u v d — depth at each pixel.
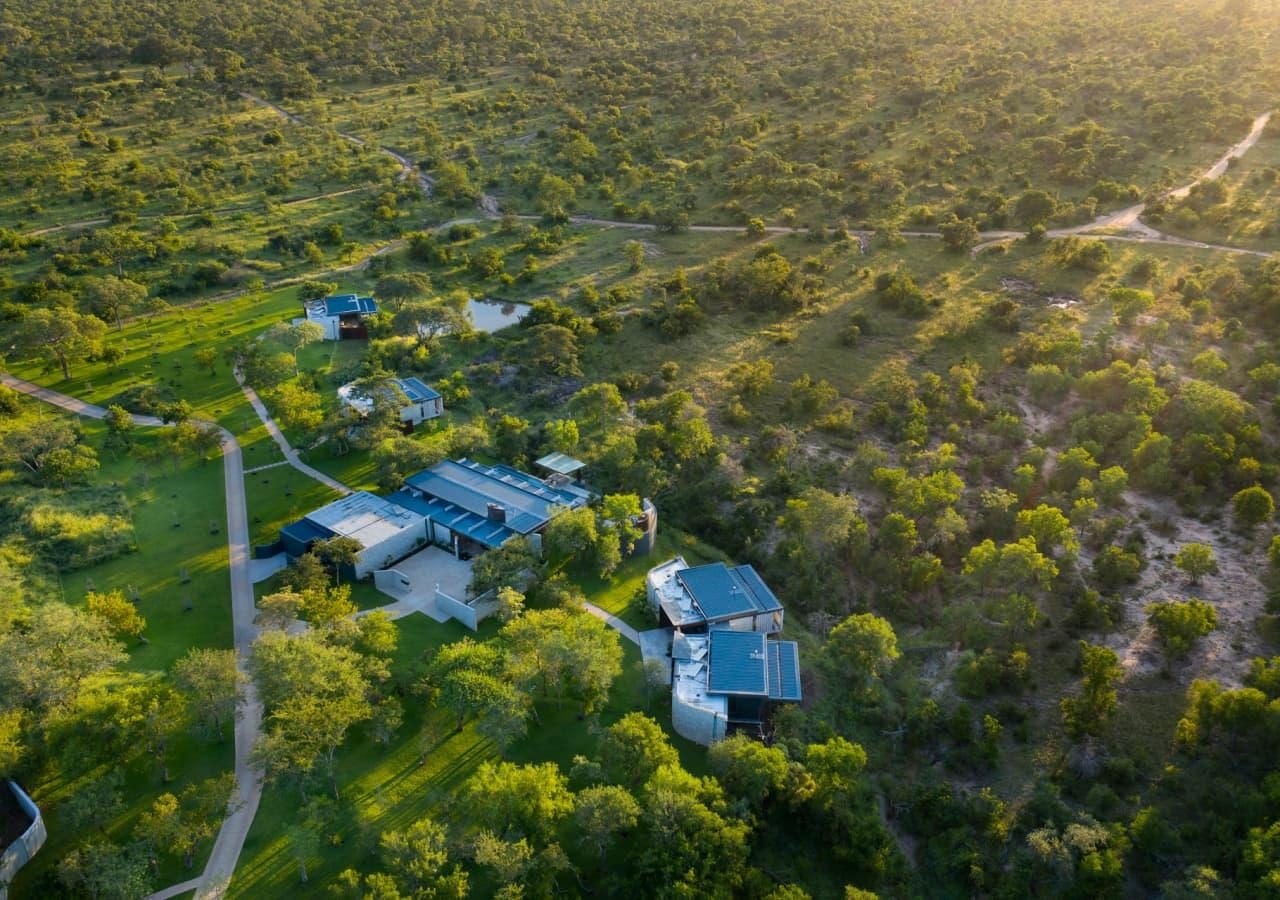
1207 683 82.44
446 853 66.19
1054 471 120.12
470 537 103.94
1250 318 151.62
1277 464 117.50
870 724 86.31
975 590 102.56
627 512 104.38
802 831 74.38
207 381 145.12
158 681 83.44
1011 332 155.00
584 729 82.38
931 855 74.06
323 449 126.38
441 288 181.75
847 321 162.50
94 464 119.19
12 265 179.00
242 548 106.44
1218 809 74.88
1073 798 79.00
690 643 90.31
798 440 129.88
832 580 104.06
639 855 68.94
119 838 70.19
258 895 66.44
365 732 80.00
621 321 163.12
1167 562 105.50
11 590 91.69
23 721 74.81
